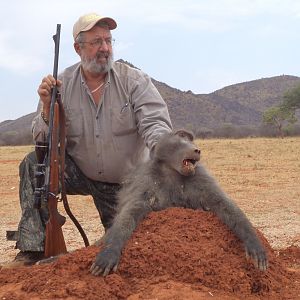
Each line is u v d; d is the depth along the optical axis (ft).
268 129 83.71
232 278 6.30
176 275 6.31
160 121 9.13
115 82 9.36
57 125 8.41
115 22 9.11
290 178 23.99
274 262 6.97
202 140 68.28
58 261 6.59
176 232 6.74
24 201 8.98
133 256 6.41
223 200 7.04
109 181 9.83
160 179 7.41
